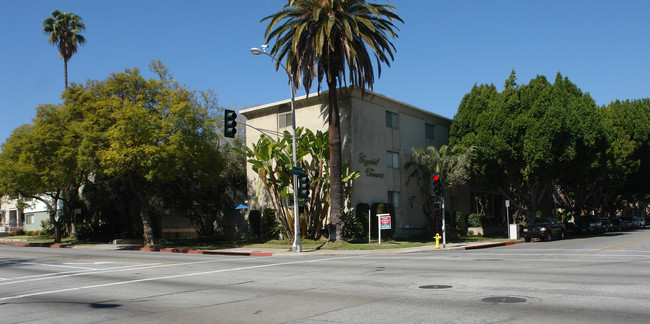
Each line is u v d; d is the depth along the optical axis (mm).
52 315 9297
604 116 51094
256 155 31422
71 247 38375
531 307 8367
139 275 16219
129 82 32812
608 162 44531
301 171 26906
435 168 36375
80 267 19734
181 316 8750
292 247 26938
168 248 32312
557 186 58281
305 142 31109
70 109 34219
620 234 43562
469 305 8727
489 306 8570
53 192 45875
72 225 51875
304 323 7754
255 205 37656
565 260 17828
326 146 31375
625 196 63906
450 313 8062
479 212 47344
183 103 31203
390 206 34312
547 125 34031
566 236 44406
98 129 31531
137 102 32094
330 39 26734
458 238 37406
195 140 32188
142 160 29891
